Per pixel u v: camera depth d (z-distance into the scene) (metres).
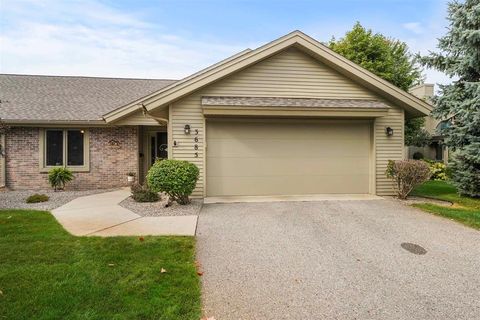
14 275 3.83
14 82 14.95
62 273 3.91
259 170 9.36
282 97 9.48
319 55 9.16
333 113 8.82
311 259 4.65
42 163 12.25
